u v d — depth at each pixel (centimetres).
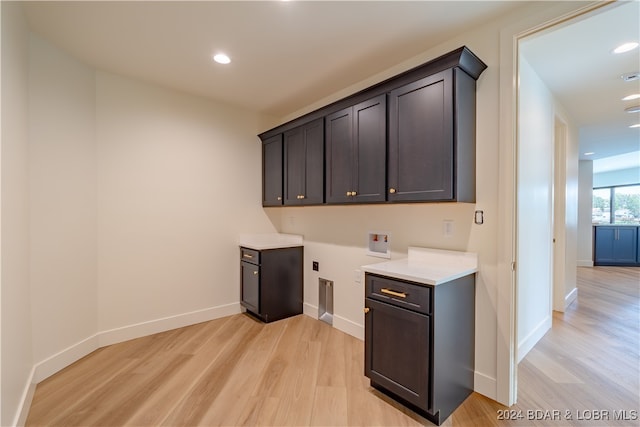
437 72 179
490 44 186
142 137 276
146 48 220
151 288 281
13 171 162
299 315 337
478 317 191
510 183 176
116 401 181
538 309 271
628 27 184
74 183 233
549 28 165
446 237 208
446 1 167
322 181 269
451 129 173
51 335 214
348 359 234
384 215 253
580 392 193
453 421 166
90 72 246
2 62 146
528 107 231
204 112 315
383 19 184
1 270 137
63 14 182
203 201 315
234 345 258
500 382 181
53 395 187
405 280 171
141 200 276
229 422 164
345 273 289
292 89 292
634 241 642
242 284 339
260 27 193
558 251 347
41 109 211
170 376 209
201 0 168
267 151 349
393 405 178
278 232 377
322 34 201
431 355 158
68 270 227
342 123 247
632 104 320
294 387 196
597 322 314
